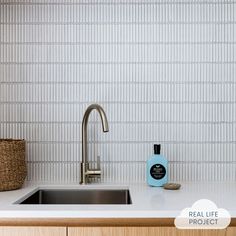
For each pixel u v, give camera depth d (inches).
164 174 66.3
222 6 71.9
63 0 72.1
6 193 60.3
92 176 68.7
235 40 72.0
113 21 72.0
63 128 71.9
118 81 71.9
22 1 72.2
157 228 46.6
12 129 72.0
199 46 71.9
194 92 71.8
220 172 71.7
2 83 72.1
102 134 71.9
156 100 71.9
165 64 71.9
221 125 71.9
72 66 72.1
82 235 46.4
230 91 71.9
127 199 66.8
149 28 71.9
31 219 46.2
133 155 71.7
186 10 72.0
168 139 71.7
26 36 72.2
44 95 72.1
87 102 72.0
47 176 71.8
